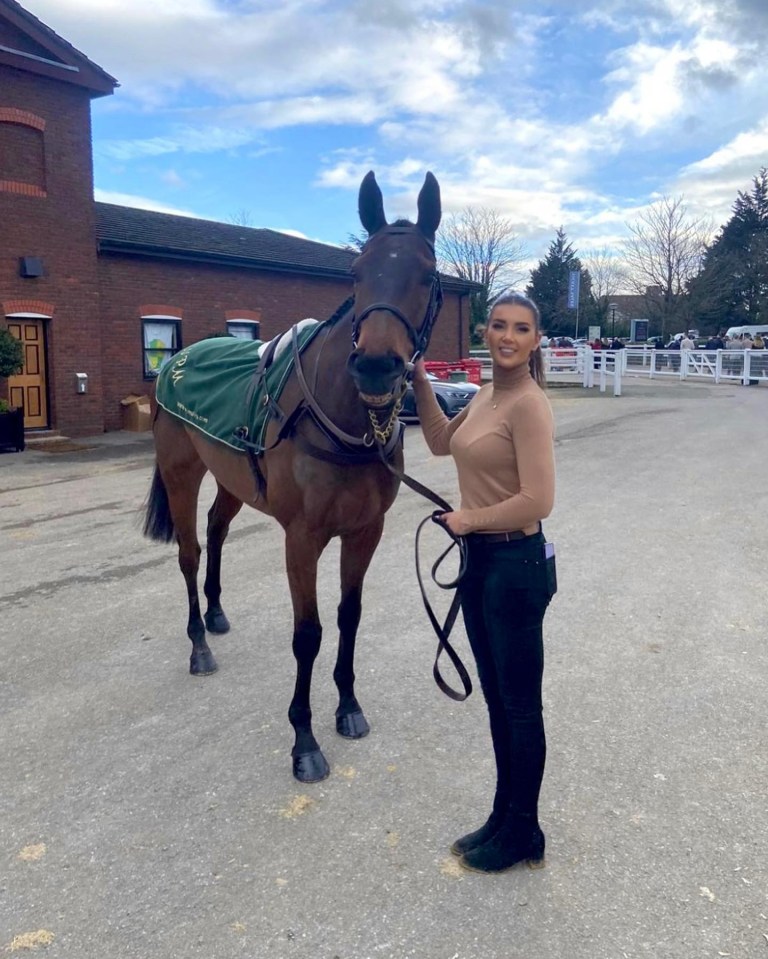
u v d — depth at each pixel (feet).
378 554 21.06
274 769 10.80
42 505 28.48
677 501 26.89
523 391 8.11
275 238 76.33
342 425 10.05
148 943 7.67
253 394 11.68
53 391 48.96
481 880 8.52
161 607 17.25
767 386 84.74
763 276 179.52
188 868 8.78
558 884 8.43
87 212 49.67
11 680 13.61
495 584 8.21
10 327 46.98
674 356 102.22
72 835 9.38
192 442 13.93
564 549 21.03
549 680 13.26
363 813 9.76
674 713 12.12
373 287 9.25
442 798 10.04
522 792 8.43
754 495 27.63
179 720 12.19
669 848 8.97
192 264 57.67
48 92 46.93
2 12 43.86
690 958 7.38
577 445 41.01
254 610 16.92
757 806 9.73
